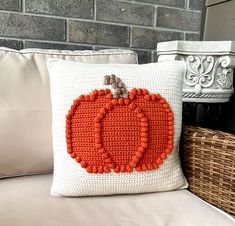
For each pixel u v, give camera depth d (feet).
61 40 3.80
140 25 4.13
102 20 3.93
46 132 2.77
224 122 4.20
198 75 3.44
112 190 2.51
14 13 3.53
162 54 3.61
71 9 3.76
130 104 2.51
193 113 3.86
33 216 2.18
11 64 2.84
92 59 3.20
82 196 2.51
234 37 3.96
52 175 2.92
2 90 2.71
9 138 2.62
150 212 2.33
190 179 2.90
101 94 2.49
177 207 2.42
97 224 2.12
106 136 2.46
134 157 2.50
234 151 2.44
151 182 2.57
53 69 2.67
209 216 2.29
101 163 2.46
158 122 2.58
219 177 2.60
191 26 4.41
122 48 4.10
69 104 2.51
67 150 2.48
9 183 2.69
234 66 3.42
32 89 2.82
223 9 4.11
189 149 2.88
